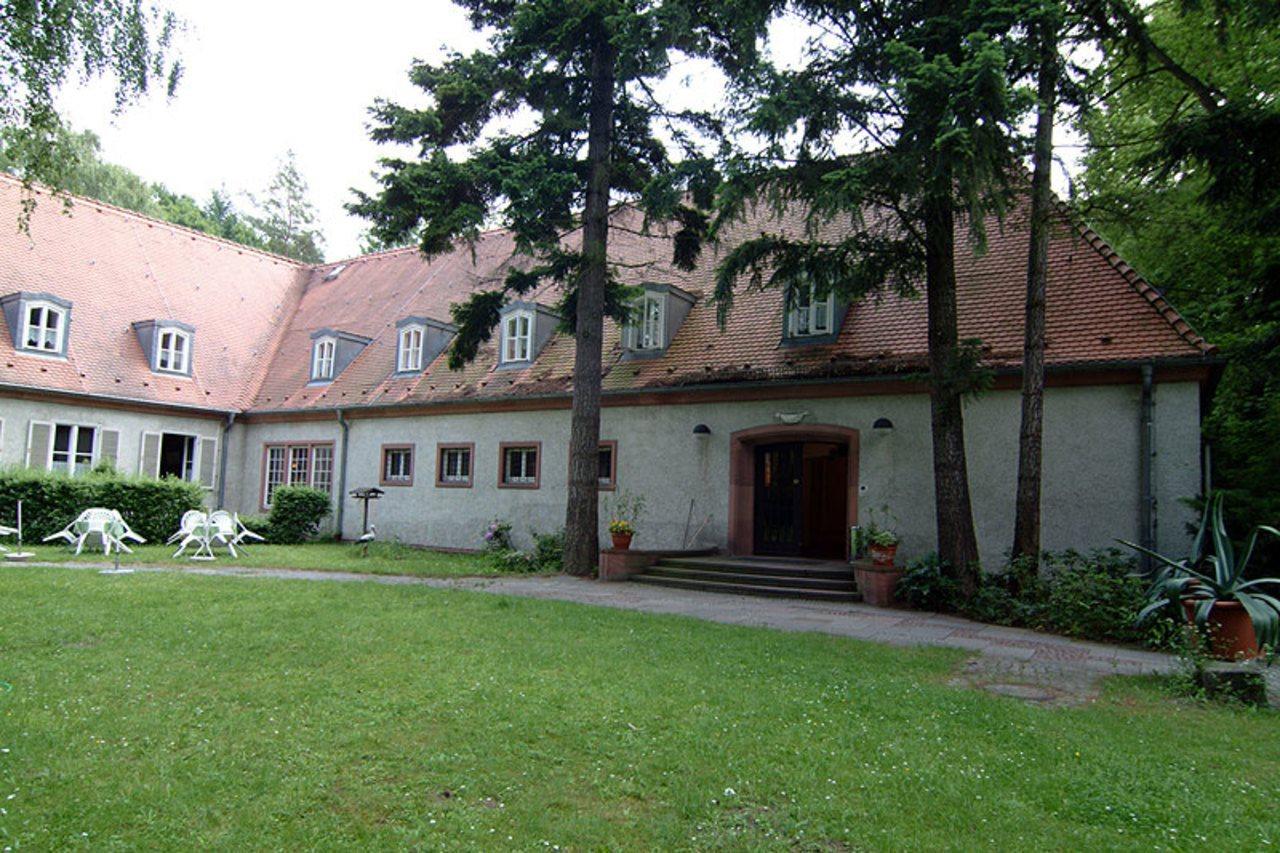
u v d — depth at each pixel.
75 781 4.23
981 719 5.74
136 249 25.05
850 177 10.28
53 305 20.48
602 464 17.84
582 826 3.88
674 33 12.43
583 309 15.45
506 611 9.95
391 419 21.80
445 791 4.30
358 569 14.95
